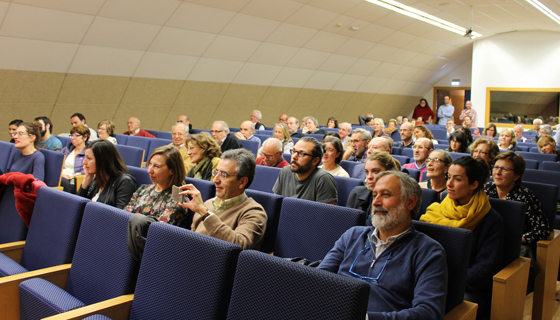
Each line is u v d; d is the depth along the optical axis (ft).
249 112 40.81
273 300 4.62
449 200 8.52
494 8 35.53
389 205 6.21
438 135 36.96
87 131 17.53
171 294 5.54
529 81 46.78
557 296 11.67
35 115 26.45
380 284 6.11
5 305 6.68
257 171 12.52
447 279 5.93
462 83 61.11
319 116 49.42
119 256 6.49
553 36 45.37
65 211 7.64
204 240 5.45
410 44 46.06
